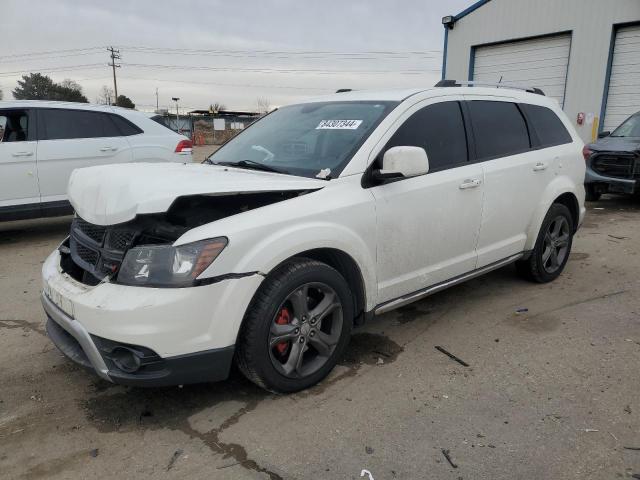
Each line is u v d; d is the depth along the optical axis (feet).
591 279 17.17
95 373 9.25
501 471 7.97
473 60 58.08
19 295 16.17
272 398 10.07
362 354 11.89
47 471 8.11
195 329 8.64
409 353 11.93
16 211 22.48
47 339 12.92
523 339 12.63
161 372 8.63
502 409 9.62
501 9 54.34
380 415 9.46
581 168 16.97
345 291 10.53
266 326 9.33
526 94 16.05
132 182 9.26
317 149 11.78
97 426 9.28
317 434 8.93
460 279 13.47
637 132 33.68
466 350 12.08
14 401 10.11
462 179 12.74
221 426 9.20
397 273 11.74
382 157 11.29
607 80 47.47
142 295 8.47
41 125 23.07
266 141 13.06
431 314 14.25
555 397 10.01
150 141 25.95
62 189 23.52
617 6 45.75
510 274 17.67
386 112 11.92
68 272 10.39
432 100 12.76
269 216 9.39
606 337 12.67
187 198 9.52
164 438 8.90
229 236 8.83
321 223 9.96
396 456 8.34
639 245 21.81
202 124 211.20
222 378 9.21
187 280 8.49
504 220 14.28
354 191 10.72
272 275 9.46
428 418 9.36
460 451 8.44
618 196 36.73
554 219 16.21
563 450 8.44
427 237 12.14
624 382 10.53
